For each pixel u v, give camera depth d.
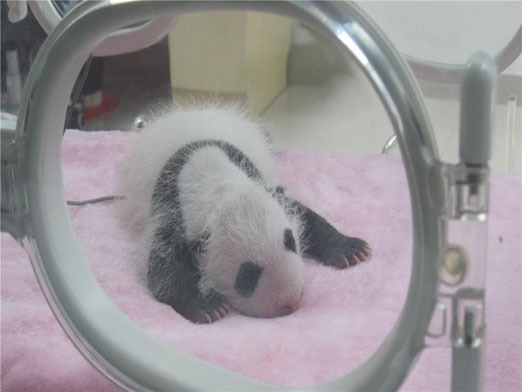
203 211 1.00
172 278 0.97
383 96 0.60
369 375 0.68
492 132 0.58
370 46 0.60
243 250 0.96
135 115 1.11
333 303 0.91
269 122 1.08
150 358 0.82
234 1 0.66
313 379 0.77
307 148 1.03
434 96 0.71
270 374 0.79
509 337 0.76
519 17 0.83
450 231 0.59
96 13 0.73
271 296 0.94
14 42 0.96
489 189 0.60
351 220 0.98
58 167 0.86
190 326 0.91
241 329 0.90
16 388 0.87
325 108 0.98
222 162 1.05
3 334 0.92
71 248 0.88
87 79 1.00
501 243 0.79
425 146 0.59
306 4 0.63
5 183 0.83
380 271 0.90
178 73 1.09
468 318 0.60
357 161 0.98
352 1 0.64
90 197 1.03
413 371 0.67
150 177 1.06
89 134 1.06
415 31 0.81
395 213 0.88
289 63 0.97
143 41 1.00
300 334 0.85
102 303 0.87
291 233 0.98
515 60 0.82
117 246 0.99
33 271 0.91
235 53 1.04
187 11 0.69
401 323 0.64
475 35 0.82
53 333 0.93
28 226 0.83
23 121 0.80
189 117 1.12
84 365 0.88
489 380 0.73
